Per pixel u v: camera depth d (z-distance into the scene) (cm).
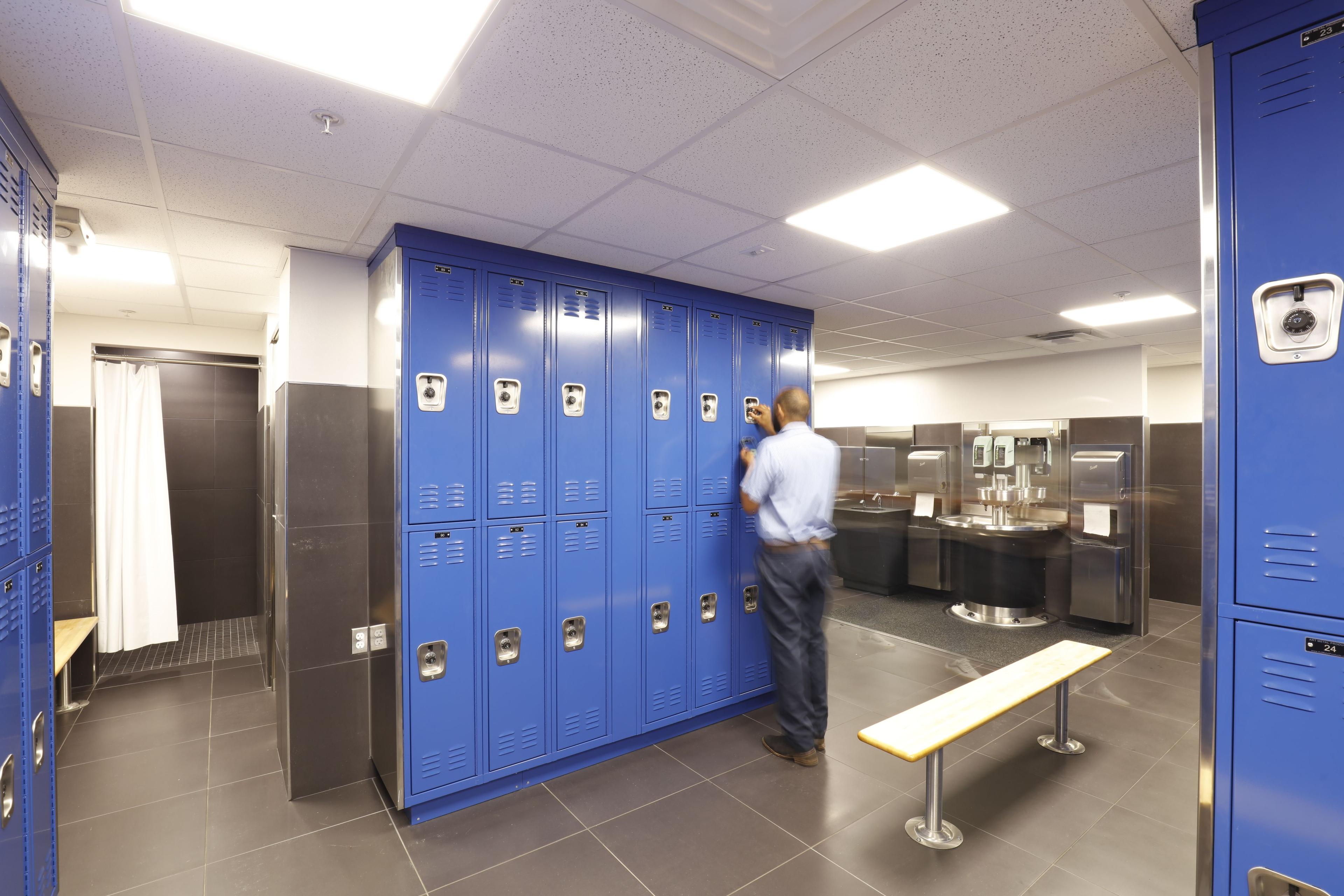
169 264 285
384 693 266
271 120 164
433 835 243
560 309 287
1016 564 571
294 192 210
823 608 310
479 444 265
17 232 158
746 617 357
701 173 201
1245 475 125
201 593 534
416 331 250
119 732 334
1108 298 362
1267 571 123
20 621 163
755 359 362
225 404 538
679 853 231
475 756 264
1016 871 221
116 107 156
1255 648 125
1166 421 636
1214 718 130
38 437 177
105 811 258
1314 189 116
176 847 235
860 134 177
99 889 212
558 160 191
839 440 760
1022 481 596
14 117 153
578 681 292
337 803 265
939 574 637
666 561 323
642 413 314
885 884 213
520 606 276
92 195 208
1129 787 277
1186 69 146
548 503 283
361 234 252
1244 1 123
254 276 304
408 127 169
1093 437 545
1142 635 513
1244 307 124
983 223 246
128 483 458
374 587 276
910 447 687
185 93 150
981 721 238
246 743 321
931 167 198
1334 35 114
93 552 398
